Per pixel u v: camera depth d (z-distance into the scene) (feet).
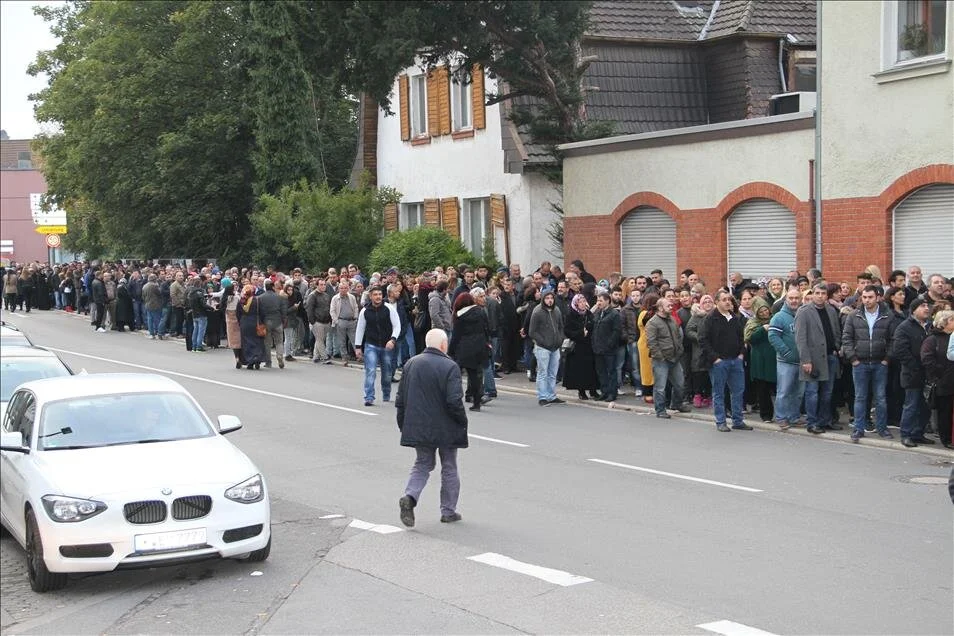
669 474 40.14
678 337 54.19
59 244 205.87
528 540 31.07
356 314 80.23
